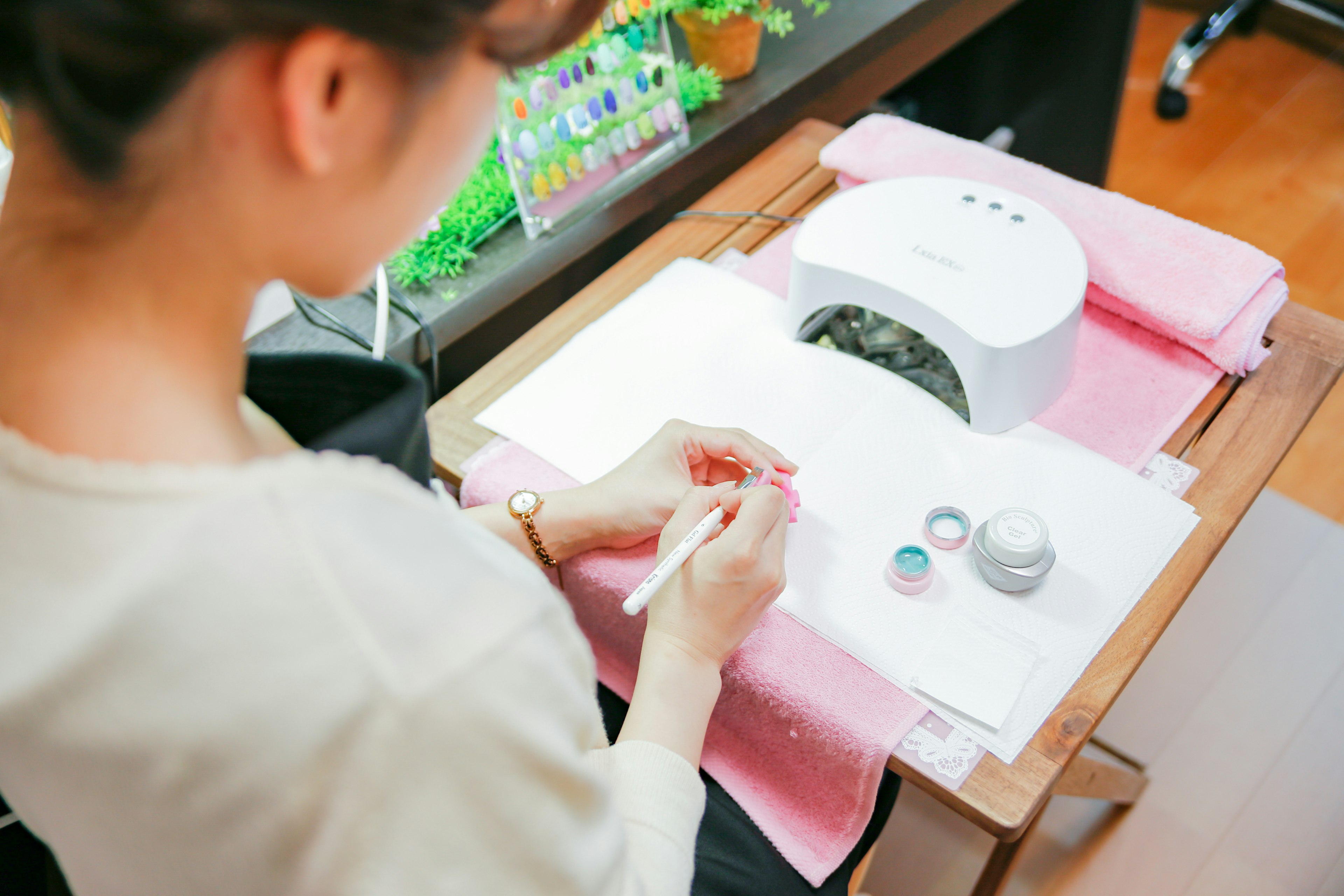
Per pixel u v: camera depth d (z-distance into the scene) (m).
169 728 0.31
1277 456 0.82
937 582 0.74
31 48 0.27
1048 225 0.87
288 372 0.51
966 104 1.82
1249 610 1.45
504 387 0.91
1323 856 1.22
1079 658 0.69
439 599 0.33
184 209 0.31
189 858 0.34
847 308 0.89
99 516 0.31
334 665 0.31
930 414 0.85
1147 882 1.22
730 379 0.89
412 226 0.37
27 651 0.31
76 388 0.32
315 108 0.29
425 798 0.32
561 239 1.09
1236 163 2.16
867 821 0.70
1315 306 1.87
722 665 0.69
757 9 1.17
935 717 0.67
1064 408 0.86
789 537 0.77
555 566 0.79
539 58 0.34
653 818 0.53
